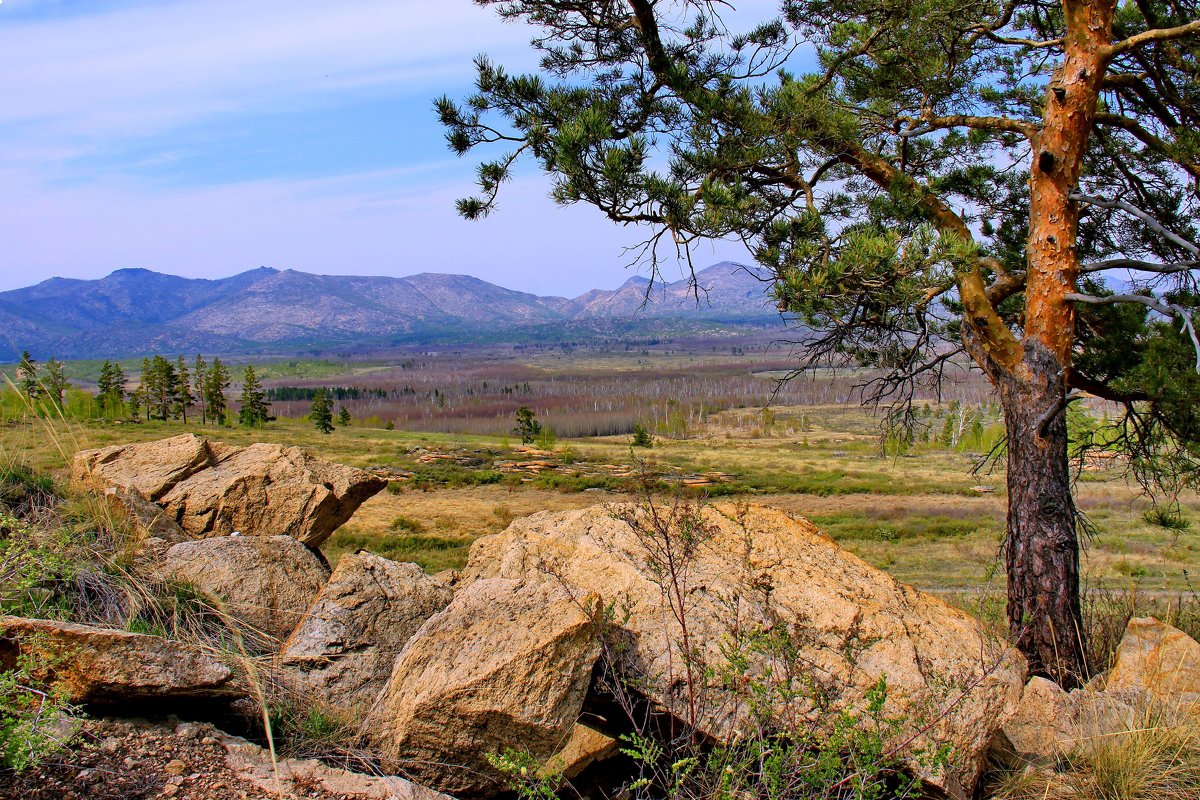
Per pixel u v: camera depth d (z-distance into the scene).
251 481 6.82
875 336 8.41
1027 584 6.68
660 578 3.92
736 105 7.58
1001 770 4.23
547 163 7.54
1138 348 7.92
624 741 4.05
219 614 4.65
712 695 3.80
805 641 4.14
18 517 5.07
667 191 7.03
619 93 8.34
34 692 3.14
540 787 3.17
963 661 4.27
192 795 2.96
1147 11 7.82
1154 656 5.36
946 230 6.92
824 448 121.75
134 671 3.39
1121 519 30.56
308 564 5.45
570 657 3.63
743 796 3.24
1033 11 8.57
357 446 83.75
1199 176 7.44
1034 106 8.73
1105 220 9.01
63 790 2.88
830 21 8.85
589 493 56.00
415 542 30.38
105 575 4.65
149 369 113.19
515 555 5.01
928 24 7.69
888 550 28.36
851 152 8.29
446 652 3.73
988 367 7.38
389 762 3.51
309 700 3.98
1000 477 65.19
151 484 6.61
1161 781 4.06
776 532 5.23
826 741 3.26
